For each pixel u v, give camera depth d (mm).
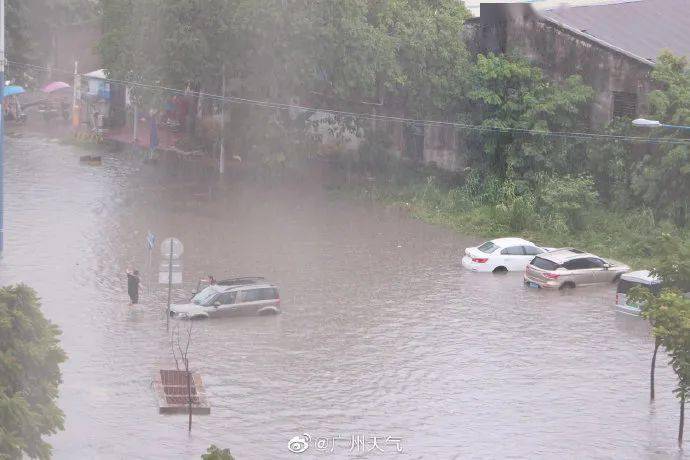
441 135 78438
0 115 58031
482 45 78000
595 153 70312
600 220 67250
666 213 65500
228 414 37688
